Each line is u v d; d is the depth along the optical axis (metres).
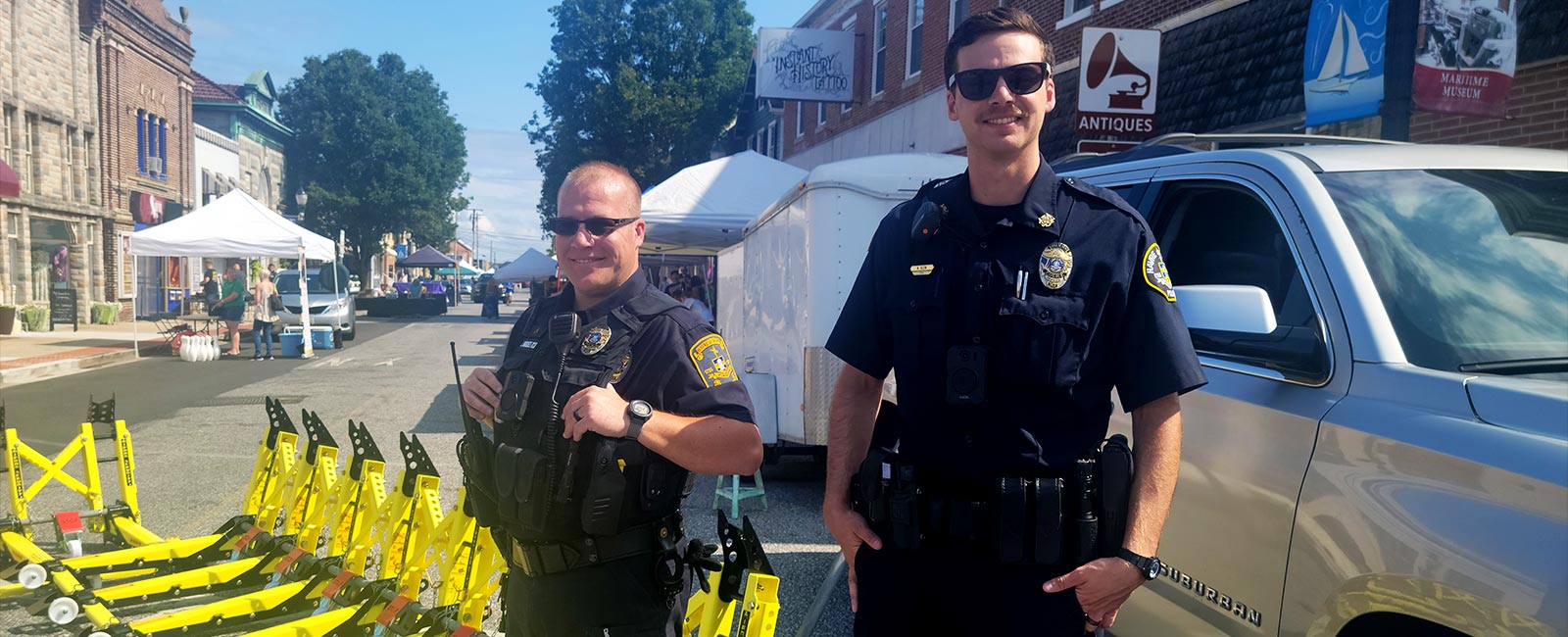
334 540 4.07
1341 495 2.08
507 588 2.44
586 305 2.29
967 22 1.85
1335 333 2.33
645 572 2.15
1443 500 1.85
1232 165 2.95
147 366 15.62
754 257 7.88
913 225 1.89
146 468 7.36
